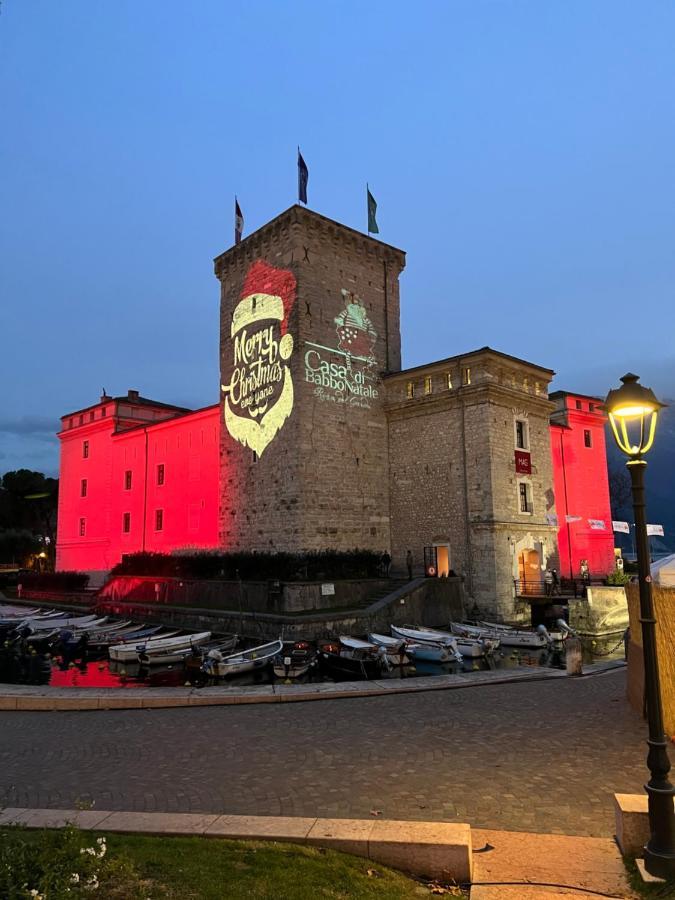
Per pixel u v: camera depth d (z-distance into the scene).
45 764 10.80
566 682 17.67
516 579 35.53
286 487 37.25
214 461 47.09
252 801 8.90
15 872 5.39
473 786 9.42
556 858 7.06
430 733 12.41
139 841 6.78
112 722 13.91
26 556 81.44
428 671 25.14
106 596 47.78
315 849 6.81
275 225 40.41
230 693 15.93
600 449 52.88
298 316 37.94
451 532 36.75
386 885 6.27
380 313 43.06
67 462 65.06
